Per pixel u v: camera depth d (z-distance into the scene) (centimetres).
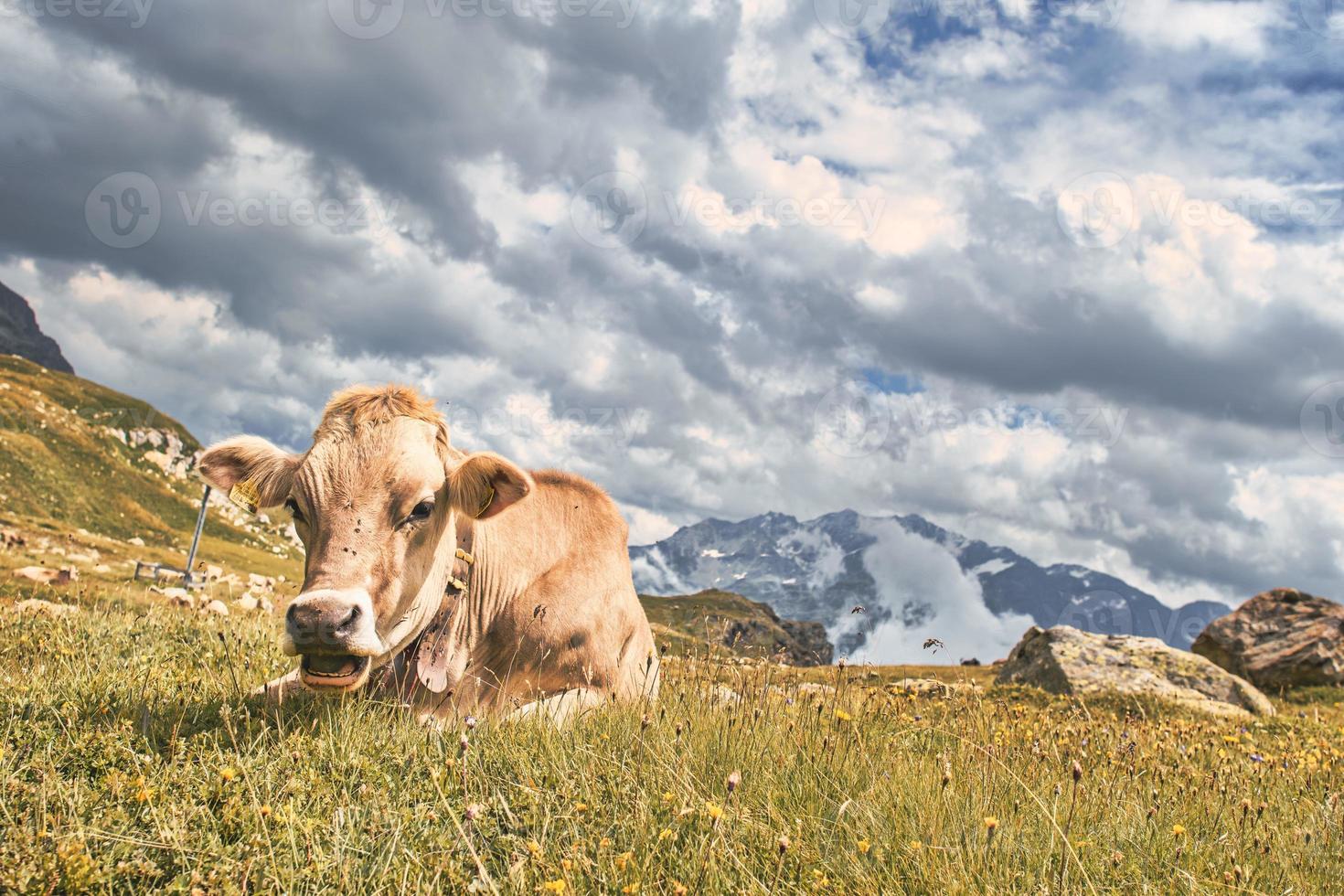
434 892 333
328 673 476
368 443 519
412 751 464
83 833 337
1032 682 1830
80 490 8831
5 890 307
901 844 399
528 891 339
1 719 464
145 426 11131
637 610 748
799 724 578
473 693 632
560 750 482
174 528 9300
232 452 541
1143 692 1667
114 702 507
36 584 1441
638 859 362
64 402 10788
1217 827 503
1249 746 965
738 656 783
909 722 693
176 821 359
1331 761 809
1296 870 445
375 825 378
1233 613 2714
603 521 736
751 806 431
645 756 483
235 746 458
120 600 1323
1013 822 451
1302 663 2475
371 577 501
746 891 341
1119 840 459
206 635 777
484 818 400
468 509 566
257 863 342
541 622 662
